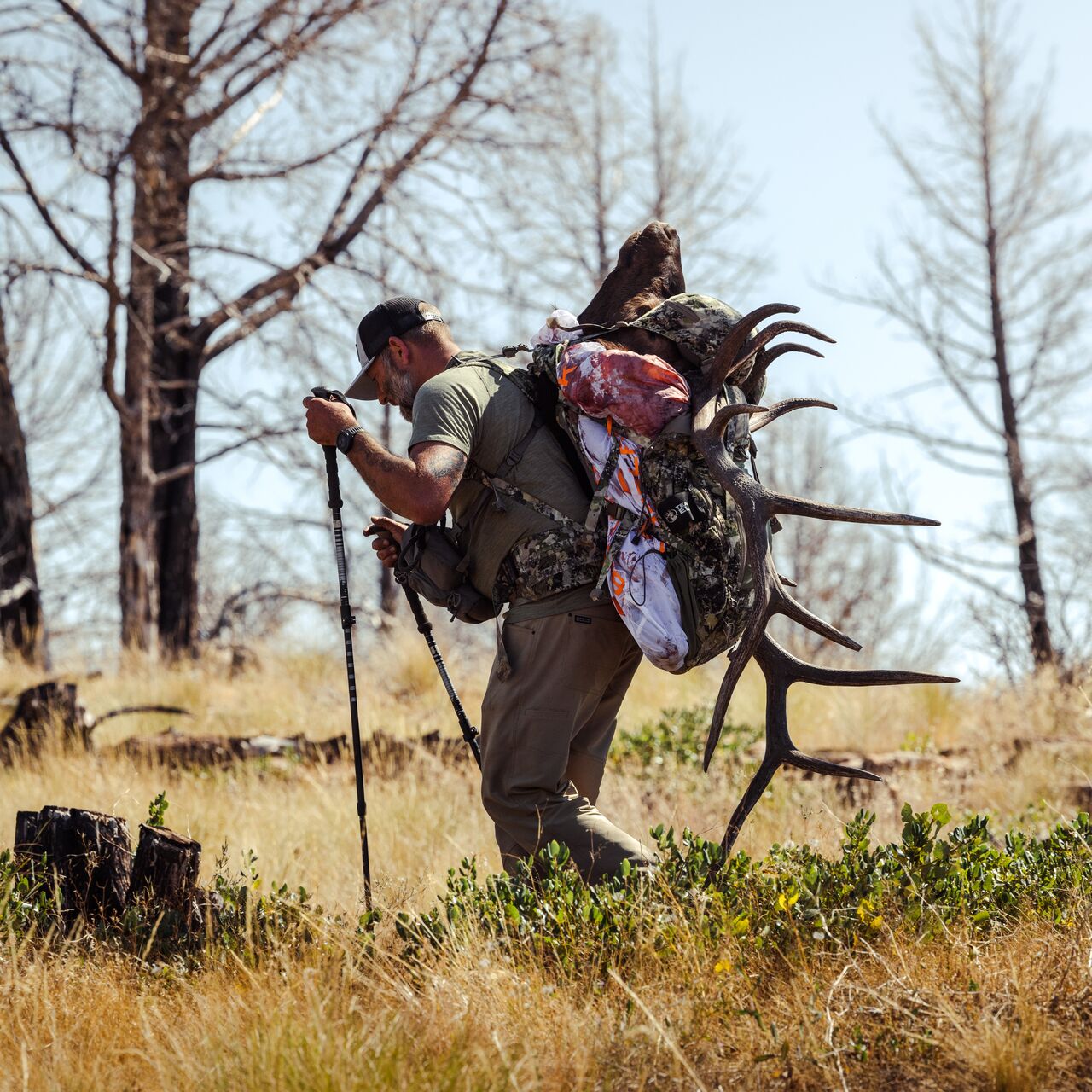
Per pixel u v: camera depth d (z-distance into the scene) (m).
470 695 27.03
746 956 8.42
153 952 9.31
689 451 9.20
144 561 39.91
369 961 8.64
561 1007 7.75
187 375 43.62
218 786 17.89
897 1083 7.09
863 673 9.38
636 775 18.38
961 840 10.05
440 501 9.03
